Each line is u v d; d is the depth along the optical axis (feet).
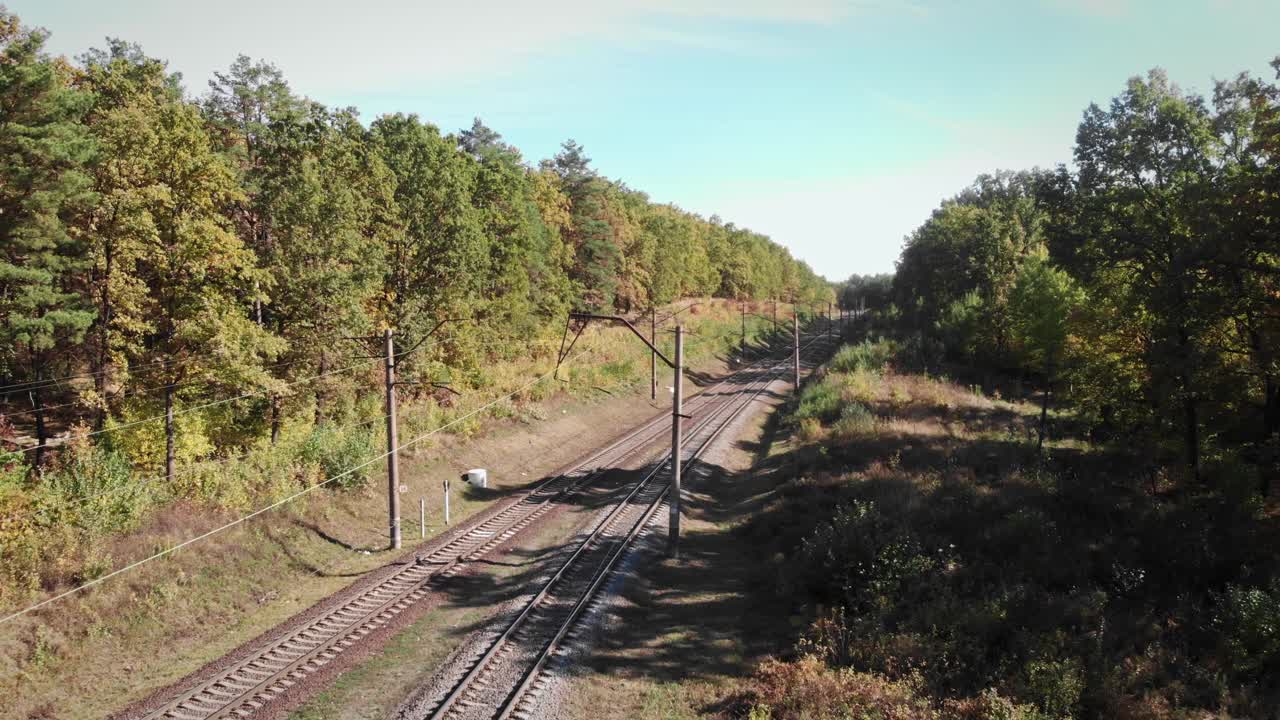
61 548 51.03
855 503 67.41
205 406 79.82
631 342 199.41
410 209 111.45
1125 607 44.34
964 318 179.32
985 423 115.34
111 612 48.32
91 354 81.87
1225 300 63.31
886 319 262.26
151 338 91.35
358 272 91.25
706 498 92.48
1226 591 43.34
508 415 119.75
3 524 51.19
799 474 91.66
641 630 52.13
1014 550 55.26
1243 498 58.75
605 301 211.00
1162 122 75.77
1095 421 94.32
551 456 113.91
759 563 65.31
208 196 78.02
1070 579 49.03
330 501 75.10
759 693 39.60
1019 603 45.44
